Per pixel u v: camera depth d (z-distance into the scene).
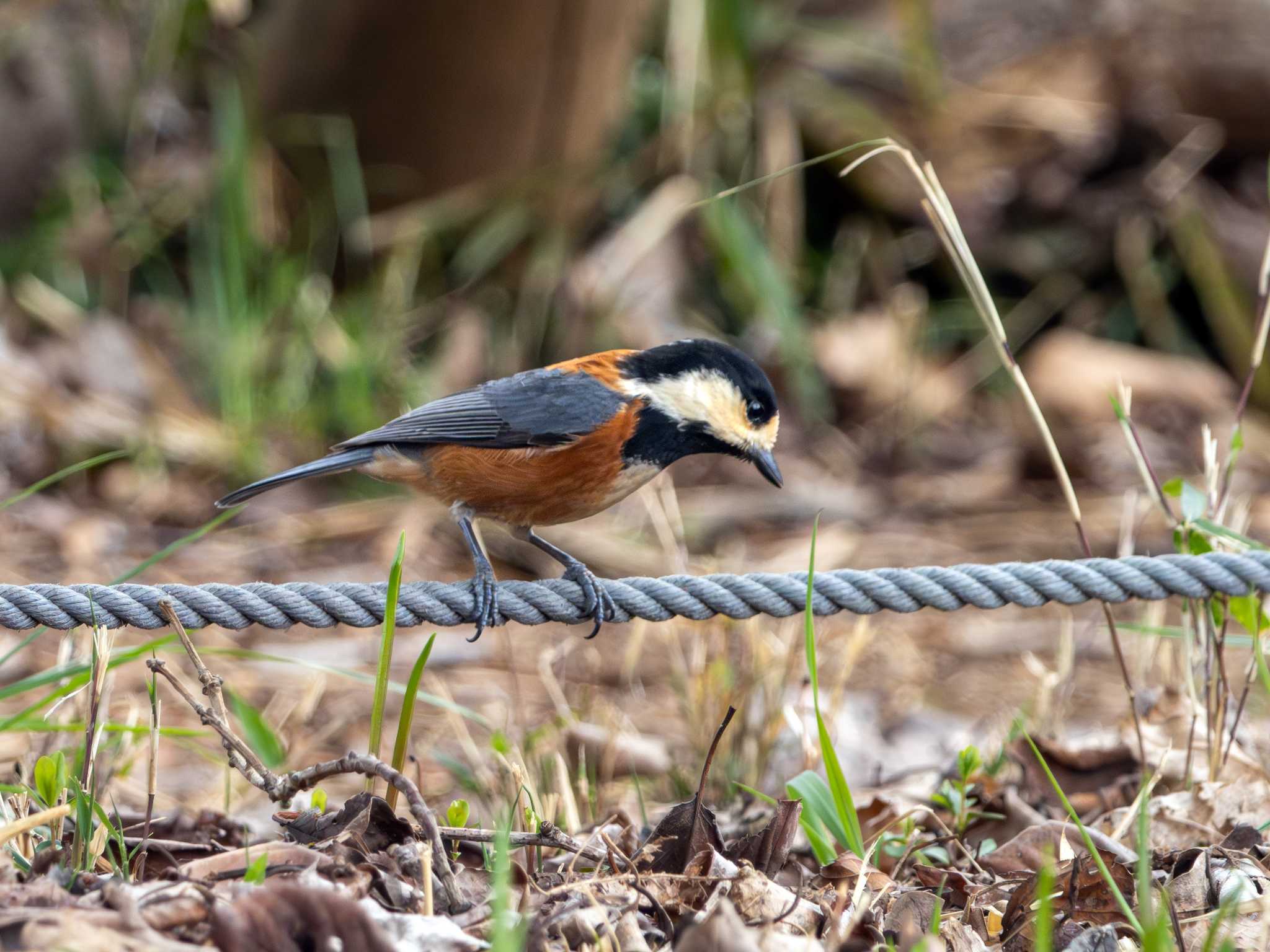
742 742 7.66
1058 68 15.89
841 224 16.70
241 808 7.18
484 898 4.69
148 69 14.95
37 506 12.00
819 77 15.91
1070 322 16.56
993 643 11.15
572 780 7.29
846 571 6.04
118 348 13.41
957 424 15.59
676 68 14.83
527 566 12.09
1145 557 6.36
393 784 4.81
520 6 12.76
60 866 4.54
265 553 11.76
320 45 13.37
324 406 13.48
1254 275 15.85
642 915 4.61
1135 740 7.06
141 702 8.76
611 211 15.81
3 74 14.49
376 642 10.38
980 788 6.60
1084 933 4.59
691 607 5.93
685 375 6.45
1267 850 5.42
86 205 14.69
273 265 13.80
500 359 14.49
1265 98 15.80
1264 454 14.84
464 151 13.88
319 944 3.94
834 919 4.59
